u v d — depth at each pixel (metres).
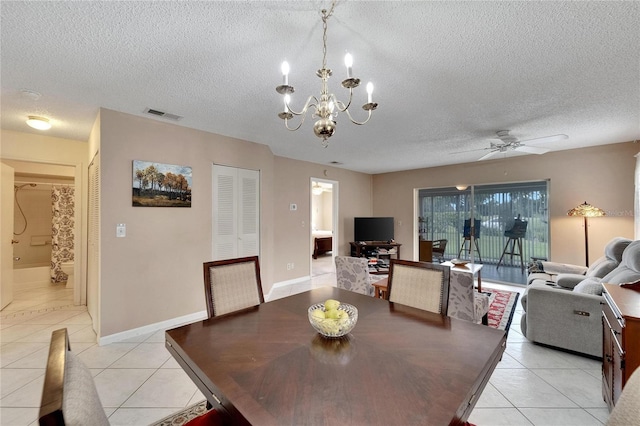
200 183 3.46
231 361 1.13
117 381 2.14
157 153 3.09
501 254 5.23
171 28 1.58
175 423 1.72
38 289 4.86
